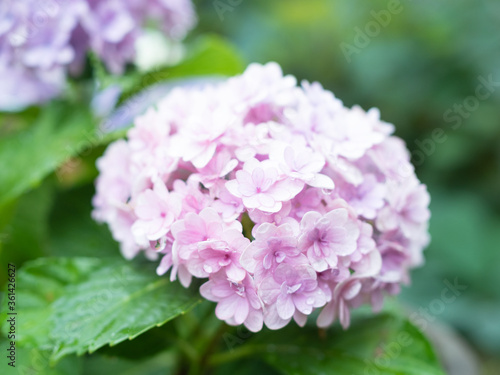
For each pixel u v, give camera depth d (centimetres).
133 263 42
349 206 36
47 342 37
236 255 35
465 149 90
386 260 38
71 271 41
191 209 36
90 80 49
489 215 91
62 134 49
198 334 44
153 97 51
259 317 35
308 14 93
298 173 35
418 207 39
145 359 43
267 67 40
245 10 102
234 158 37
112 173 42
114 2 47
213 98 40
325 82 95
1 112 52
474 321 81
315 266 35
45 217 49
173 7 52
